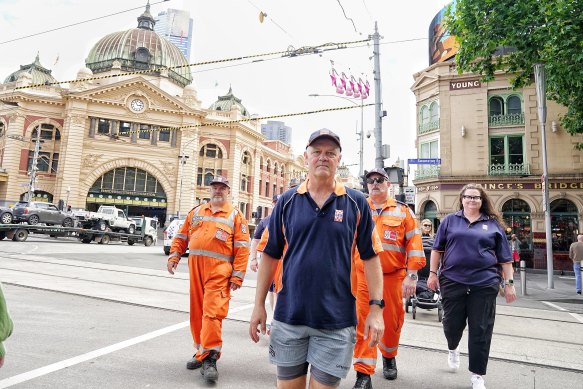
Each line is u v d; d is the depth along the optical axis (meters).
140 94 43.97
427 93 25.75
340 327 2.21
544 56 13.00
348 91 18.09
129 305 7.21
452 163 23.77
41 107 42.69
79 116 41.72
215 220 4.30
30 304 6.64
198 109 47.12
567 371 4.66
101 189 42.28
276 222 2.47
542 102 13.91
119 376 3.79
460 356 5.09
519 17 12.95
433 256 4.50
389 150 14.46
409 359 4.91
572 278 18.44
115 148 42.81
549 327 7.27
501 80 23.39
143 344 4.86
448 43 26.08
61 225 24.69
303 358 2.28
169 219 41.22
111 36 52.53
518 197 22.33
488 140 23.33
